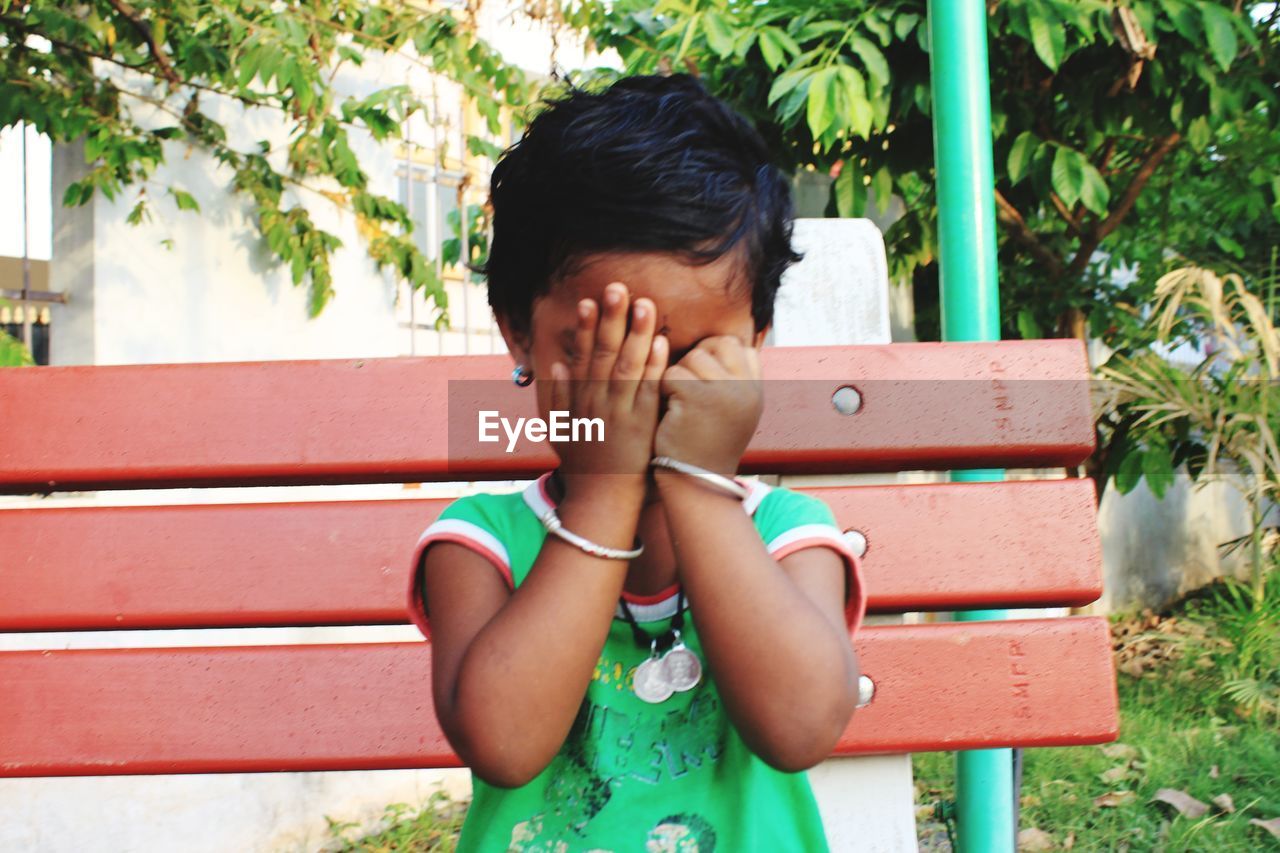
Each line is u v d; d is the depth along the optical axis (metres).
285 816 2.83
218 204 3.23
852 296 1.43
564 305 0.86
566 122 0.88
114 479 1.34
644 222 0.83
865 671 1.31
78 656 1.33
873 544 1.32
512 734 0.83
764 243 0.89
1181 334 4.45
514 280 0.90
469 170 3.94
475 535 0.98
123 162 2.77
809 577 0.95
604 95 0.91
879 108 3.00
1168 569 6.16
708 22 3.04
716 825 0.95
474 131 4.03
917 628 1.32
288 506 1.34
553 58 3.49
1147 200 4.64
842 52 3.09
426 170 3.96
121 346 2.98
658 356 0.84
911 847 1.32
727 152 0.89
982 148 1.59
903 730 1.30
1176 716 3.77
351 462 1.33
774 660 0.83
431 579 0.98
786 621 0.84
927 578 1.32
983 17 1.60
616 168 0.84
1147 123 3.55
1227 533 6.71
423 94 3.81
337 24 3.09
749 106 3.41
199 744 1.31
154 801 2.55
